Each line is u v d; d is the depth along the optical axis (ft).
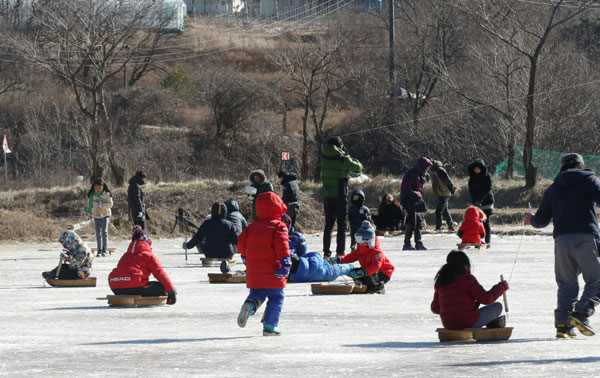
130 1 286.66
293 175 106.32
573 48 303.07
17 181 344.08
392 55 306.55
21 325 57.11
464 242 123.85
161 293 68.18
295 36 515.91
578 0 240.53
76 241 84.23
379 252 74.49
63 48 286.87
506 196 224.12
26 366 39.78
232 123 377.30
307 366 38.83
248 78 399.65
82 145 340.18
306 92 300.20
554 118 263.29
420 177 121.70
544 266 97.76
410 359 40.81
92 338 50.65
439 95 321.32
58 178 342.44
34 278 93.81
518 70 268.82
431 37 336.90
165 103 398.62
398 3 386.32
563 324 49.49
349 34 361.71
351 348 45.21
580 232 49.26
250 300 50.08
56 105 364.79
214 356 42.47
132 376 36.40
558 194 50.03
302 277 84.74
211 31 529.04
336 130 357.61
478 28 316.60
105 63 271.69
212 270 99.14
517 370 36.78
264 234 49.90
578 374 35.55
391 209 156.25
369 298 71.92
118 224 178.70
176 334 52.29
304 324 56.54
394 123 316.81
